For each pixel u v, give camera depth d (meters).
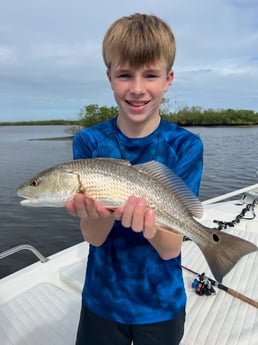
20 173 5.98
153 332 0.59
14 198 4.09
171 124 0.66
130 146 0.63
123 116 0.63
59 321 0.86
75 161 0.57
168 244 0.57
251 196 1.84
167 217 0.56
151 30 0.60
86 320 0.64
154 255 0.61
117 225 0.61
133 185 0.54
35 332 0.82
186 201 0.57
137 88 0.59
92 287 0.63
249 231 1.42
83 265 1.11
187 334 0.80
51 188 0.58
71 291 1.02
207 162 7.37
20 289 1.02
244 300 0.93
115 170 0.55
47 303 0.93
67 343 0.79
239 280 1.04
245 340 0.78
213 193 4.50
